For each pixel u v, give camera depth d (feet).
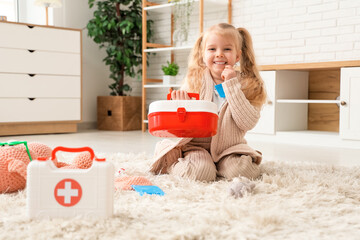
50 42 12.09
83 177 3.05
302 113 11.27
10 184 4.13
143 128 13.21
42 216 3.05
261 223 3.00
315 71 11.27
